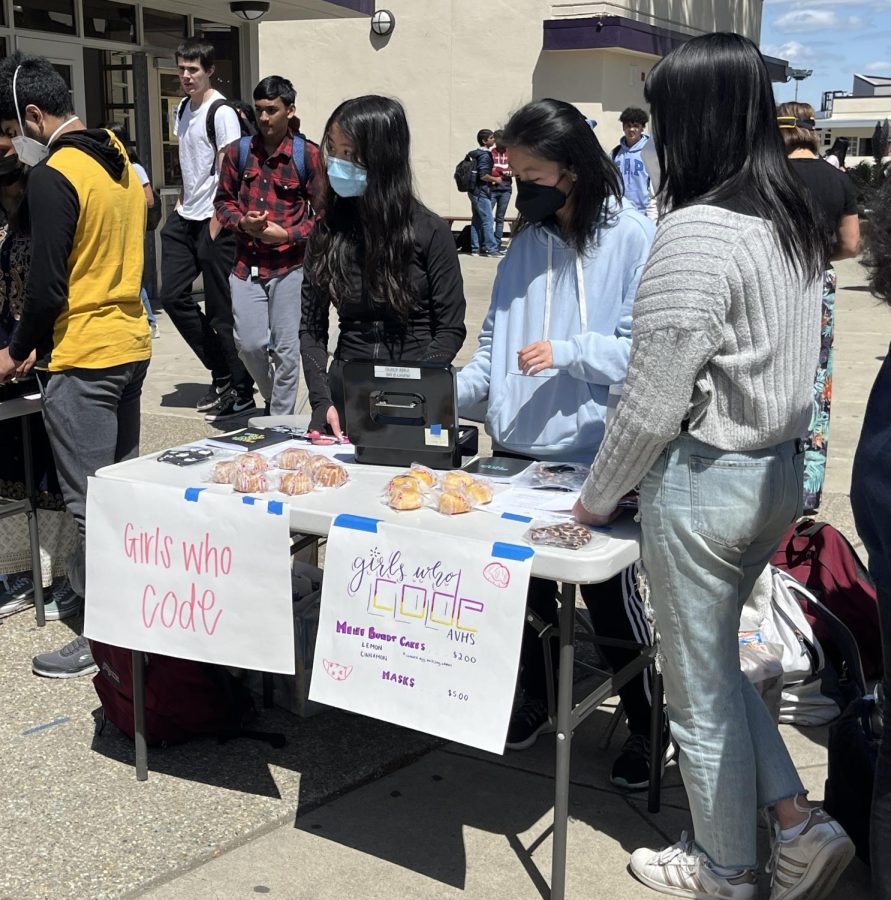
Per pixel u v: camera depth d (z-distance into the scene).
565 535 2.27
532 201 2.66
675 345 2.02
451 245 3.25
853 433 6.42
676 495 2.17
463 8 16.38
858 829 2.54
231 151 5.52
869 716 2.58
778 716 3.04
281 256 5.51
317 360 3.40
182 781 2.94
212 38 10.83
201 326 6.69
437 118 16.89
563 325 2.76
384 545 2.35
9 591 4.14
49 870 2.54
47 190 3.21
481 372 3.00
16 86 3.33
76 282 3.38
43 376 3.46
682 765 2.37
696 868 2.41
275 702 3.35
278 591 2.53
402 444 2.78
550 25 15.83
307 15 10.62
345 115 3.04
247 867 2.58
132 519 2.69
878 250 1.90
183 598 2.65
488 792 2.93
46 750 3.09
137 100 10.09
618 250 2.69
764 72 2.06
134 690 2.87
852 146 50.28
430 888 2.51
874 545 1.94
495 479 2.70
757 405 2.09
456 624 2.27
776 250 2.04
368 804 2.87
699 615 2.23
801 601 3.38
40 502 3.94
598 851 2.65
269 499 2.54
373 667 2.38
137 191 3.58
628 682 2.82
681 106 2.07
